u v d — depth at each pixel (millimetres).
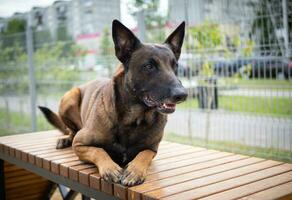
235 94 6516
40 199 5379
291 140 5895
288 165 3492
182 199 2621
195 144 6789
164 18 8414
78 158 3744
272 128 6043
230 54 6445
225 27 6426
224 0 6371
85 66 9477
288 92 6043
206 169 3389
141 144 3389
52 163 3672
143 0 9758
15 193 5090
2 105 11477
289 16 5707
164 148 4324
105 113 3320
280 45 5781
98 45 11102
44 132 5430
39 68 10852
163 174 3240
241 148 6242
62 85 10086
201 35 6676
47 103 10523
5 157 4676
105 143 3357
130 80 3238
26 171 5129
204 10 6590
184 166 3504
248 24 6145
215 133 6855
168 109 3066
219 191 2777
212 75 6652
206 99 6742
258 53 6078
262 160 3691
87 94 4078
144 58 3195
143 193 2748
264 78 6051
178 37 3605
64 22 11969
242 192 2748
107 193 3039
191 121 7004
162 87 3082
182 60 7000
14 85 11172
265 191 2762
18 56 10875
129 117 3271
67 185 3535
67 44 10445
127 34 3291
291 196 2746
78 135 3531
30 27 9906
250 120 6324
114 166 3051
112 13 10414
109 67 8633
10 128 10945
